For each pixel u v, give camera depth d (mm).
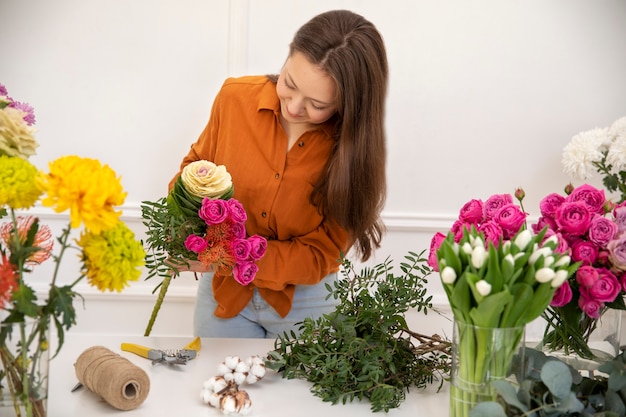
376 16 3195
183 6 3152
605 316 1569
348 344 1620
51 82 3164
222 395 1515
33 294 1231
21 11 3098
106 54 3164
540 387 1388
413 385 1693
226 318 2281
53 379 1625
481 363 1341
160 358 1729
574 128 3314
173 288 3322
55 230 3230
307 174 2139
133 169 3254
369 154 2006
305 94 1904
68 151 3221
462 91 3270
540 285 1304
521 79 3271
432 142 3301
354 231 2125
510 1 3213
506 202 1545
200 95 3221
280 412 1515
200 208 1750
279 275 2154
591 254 1468
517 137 3314
